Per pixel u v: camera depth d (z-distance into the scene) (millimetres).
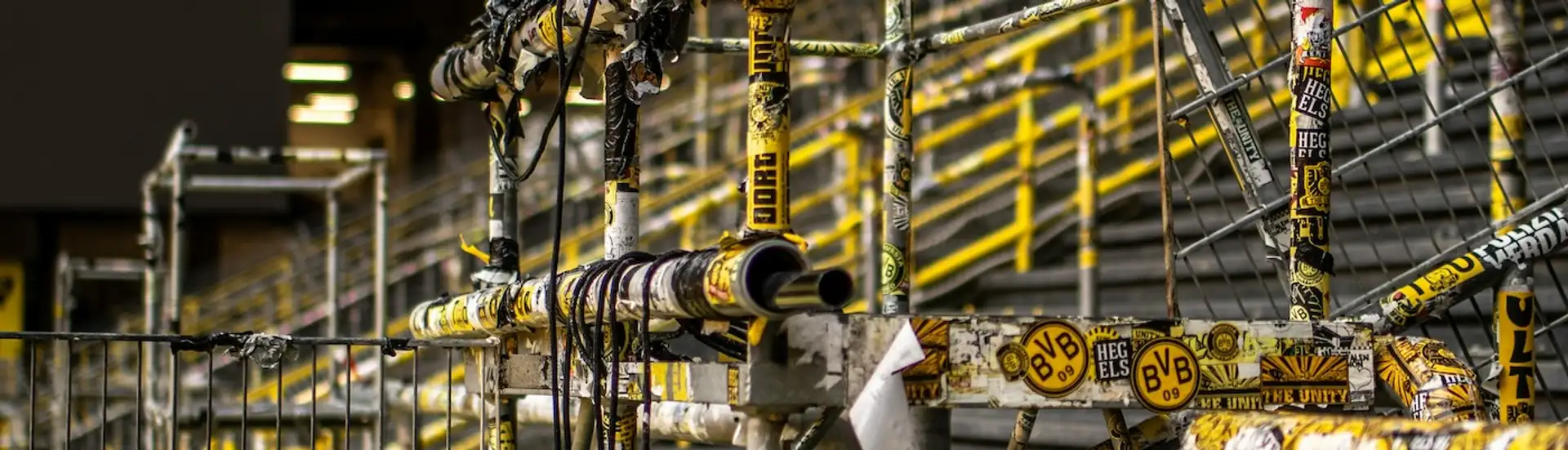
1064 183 9336
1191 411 3324
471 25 4707
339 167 26203
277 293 16562
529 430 8492
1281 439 2879
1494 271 3867
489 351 4699
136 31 19578
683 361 3525
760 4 3525
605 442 4035
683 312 3062
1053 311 7652
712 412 4668
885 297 4844
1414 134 4383
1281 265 4281
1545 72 7637
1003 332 3170
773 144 3518
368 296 14000
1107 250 8156
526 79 4316
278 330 14656
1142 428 3879
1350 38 8531
